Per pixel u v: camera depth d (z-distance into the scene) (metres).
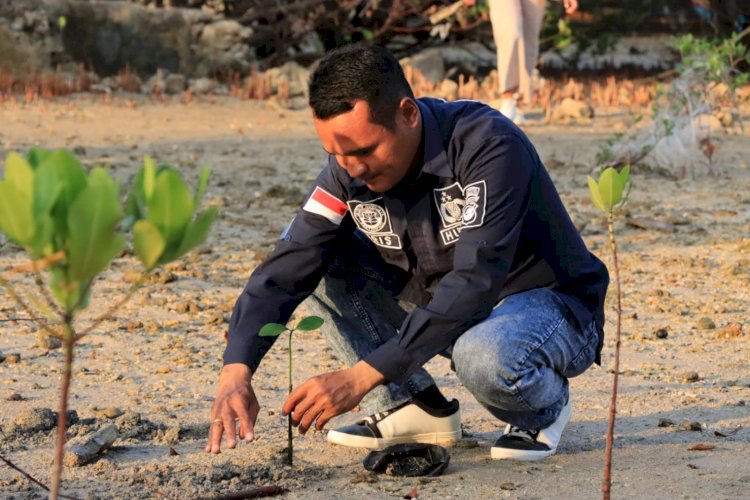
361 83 2.88
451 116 3.17
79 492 3.23
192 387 4.50
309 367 4.85
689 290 6.34
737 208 8.71
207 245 7.41
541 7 12.07
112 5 16.62
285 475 3.39
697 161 10.49
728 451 3.63
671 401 4.29
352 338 3.57
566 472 3.41
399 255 3.40
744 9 18.16
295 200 8.91
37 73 15.82
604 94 16.27
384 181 3.06
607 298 6.13
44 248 1.58
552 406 3.51
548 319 3.27
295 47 18.91
